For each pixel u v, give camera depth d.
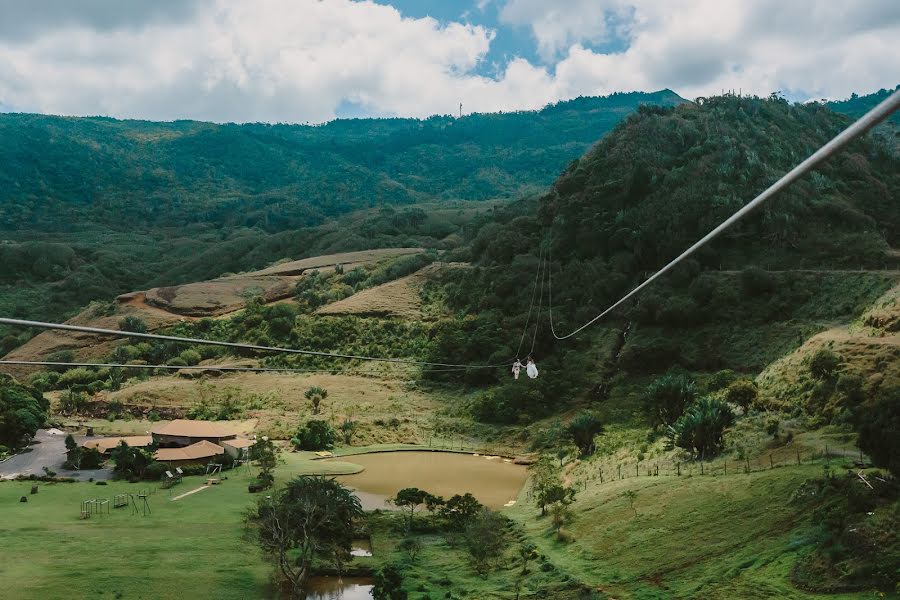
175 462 96.50
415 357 163.38
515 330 154.38
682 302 142.50
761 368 122.00
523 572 58.06
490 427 126.00
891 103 6.89
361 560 61.25
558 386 133.00
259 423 128.75
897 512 51.03
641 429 104.06
